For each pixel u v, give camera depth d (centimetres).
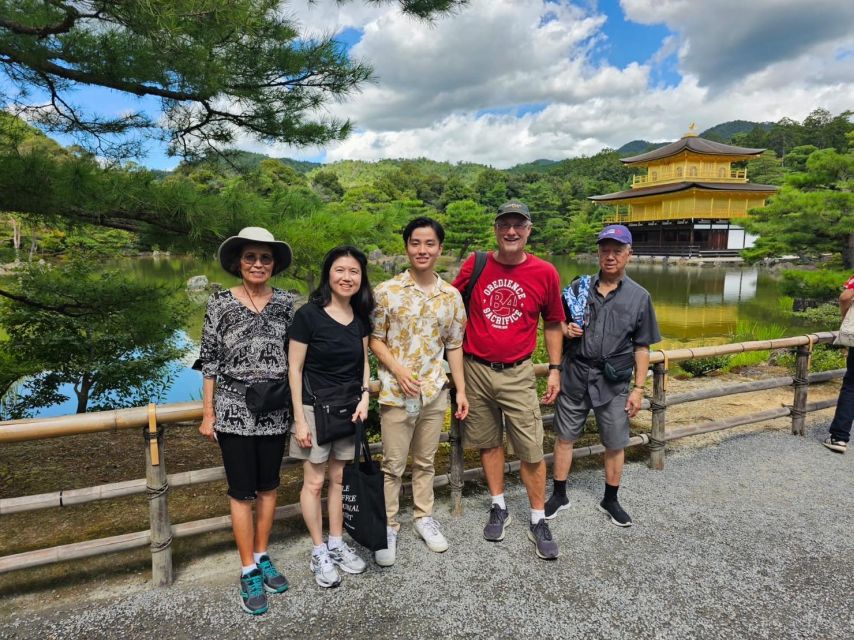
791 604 197
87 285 455
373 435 410
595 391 247
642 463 333
